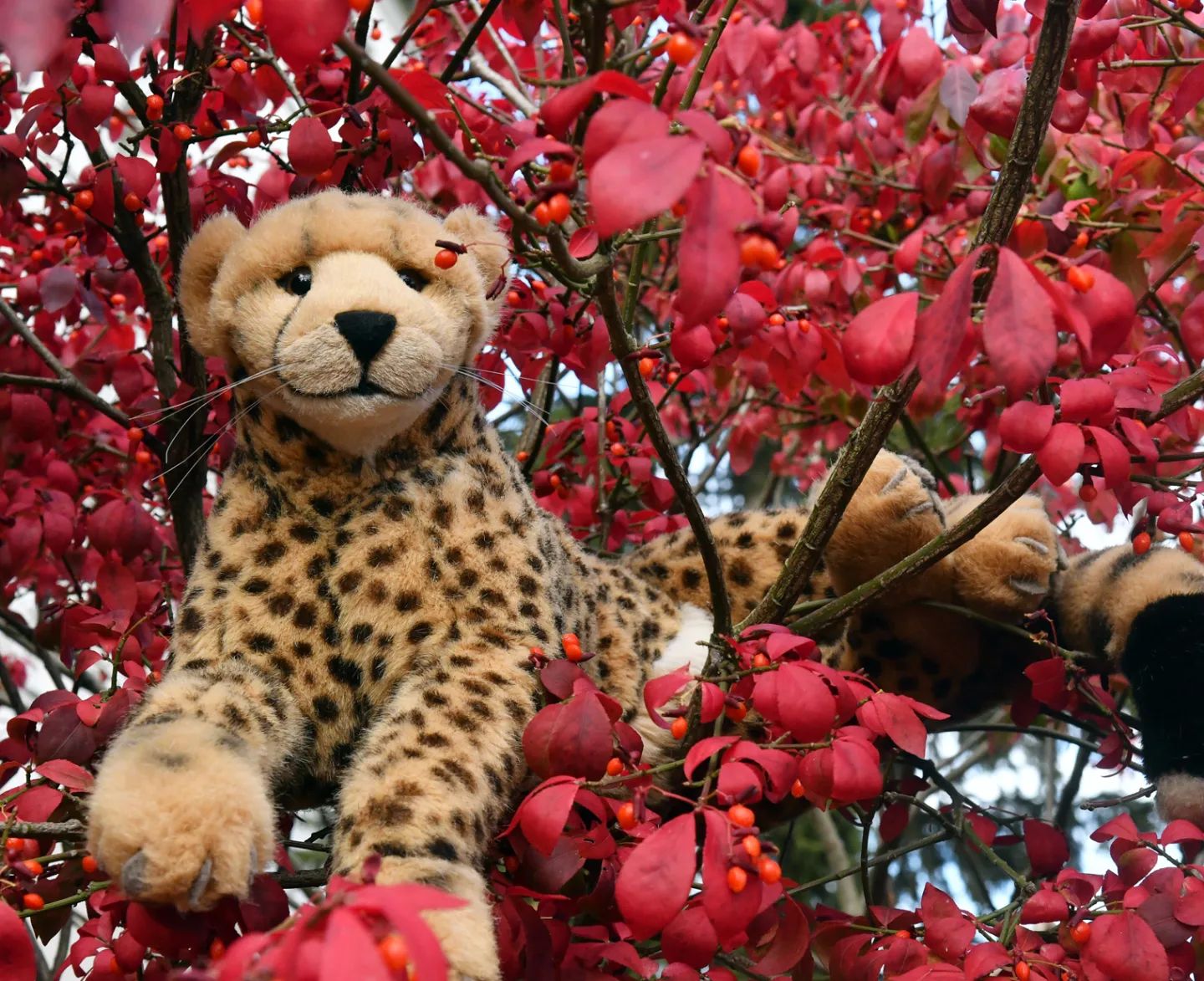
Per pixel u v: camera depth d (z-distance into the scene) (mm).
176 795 926
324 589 1078
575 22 1359
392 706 1037
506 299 1221
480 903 942
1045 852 1207
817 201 1627
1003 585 1263
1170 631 1238
